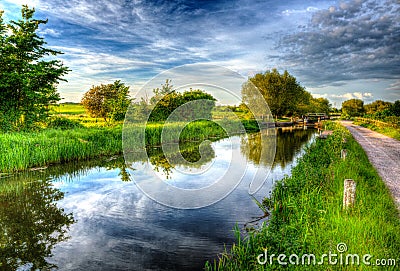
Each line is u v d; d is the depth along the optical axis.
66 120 22.36
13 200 8.32
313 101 74.06
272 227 5.48
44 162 13.05
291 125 44.53
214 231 6.19
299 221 5.47
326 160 11.40
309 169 9.26
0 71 17.75
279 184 8.41
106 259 5.12
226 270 4.55
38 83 19.48
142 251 5.38
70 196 8.68
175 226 6.45
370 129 32.81
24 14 18.91
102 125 23.58
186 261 5.01
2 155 11.67
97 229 6.36
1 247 5.61
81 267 4.88
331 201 6.38
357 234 4.71
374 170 9.74
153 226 6.47
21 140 13.35
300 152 17.27
